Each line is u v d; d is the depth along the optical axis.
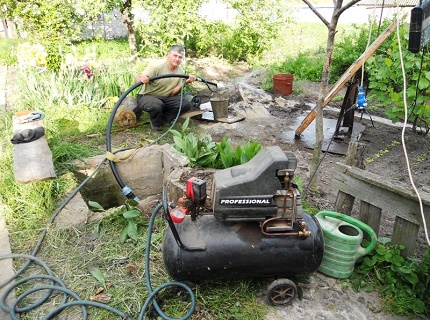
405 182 4.37
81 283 2.68
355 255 2.77
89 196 4.34
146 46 9.32
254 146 3.55
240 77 8.88
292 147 5.30
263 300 2.62
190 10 8.71
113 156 4.20
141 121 5.82
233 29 10.16
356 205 3.90
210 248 2.43
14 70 8.22
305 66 9.00
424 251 3.21
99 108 5.99
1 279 2.66
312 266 2.51
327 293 2.71
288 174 2.32
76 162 4.31
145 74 5.36
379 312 2.58
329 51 3.43
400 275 2.76
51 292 2.57
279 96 7.59
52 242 3.06
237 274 2.52
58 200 3.58
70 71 6.51
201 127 5.80
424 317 2.55
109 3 8.84
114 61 7.20
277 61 9.83
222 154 3.64
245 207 2.37
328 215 2.96
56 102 6.01
